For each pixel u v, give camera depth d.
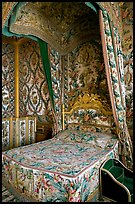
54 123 3.83
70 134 3.51
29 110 4.73
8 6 1.80
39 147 2.99
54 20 3.29
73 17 3.45
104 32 2.43
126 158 2.92
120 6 3.09
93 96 3.49
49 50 3.53
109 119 3.28
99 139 3.08
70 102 3.87
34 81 4.60
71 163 2.27
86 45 3.66
